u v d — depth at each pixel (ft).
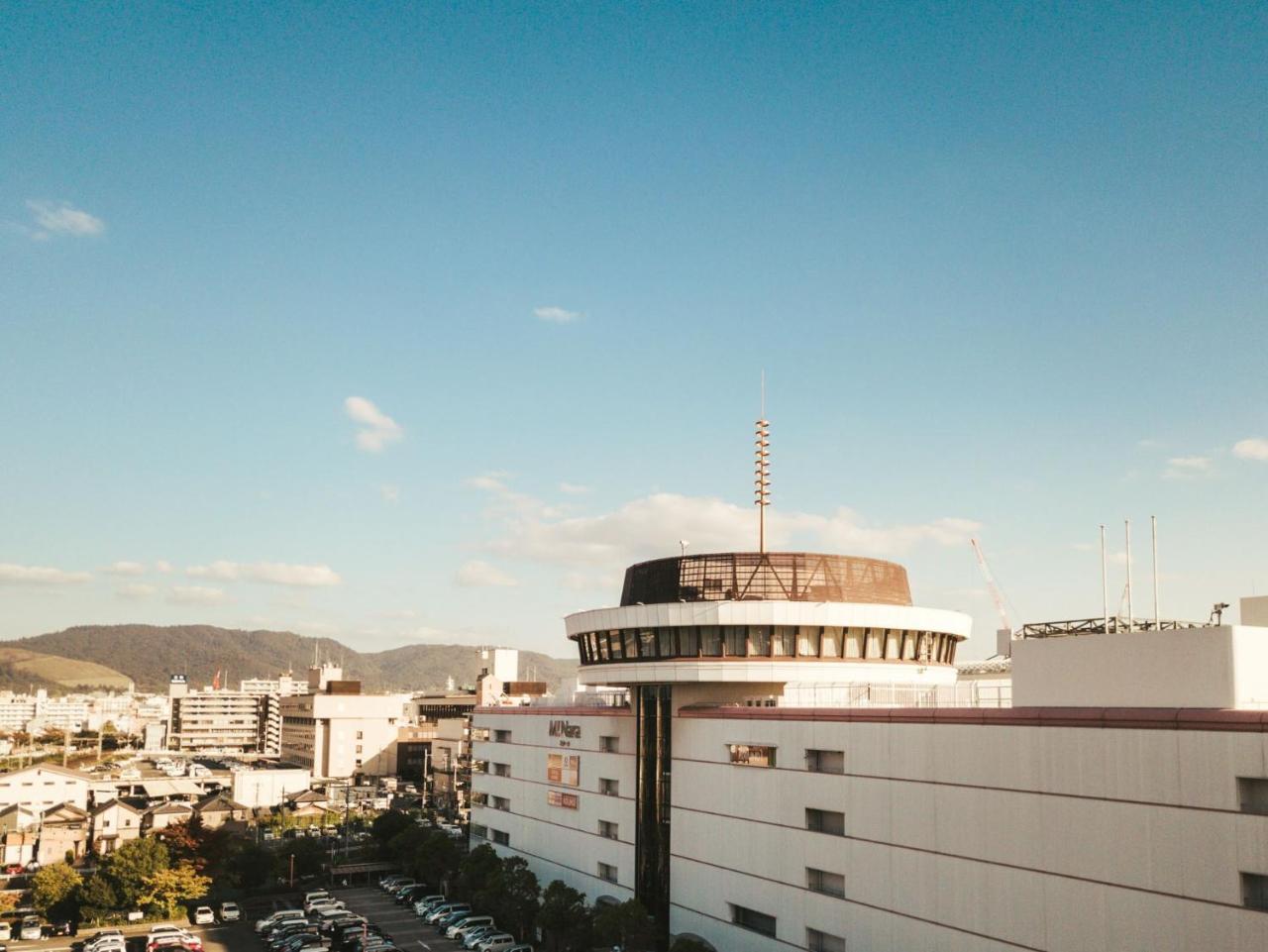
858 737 192.85
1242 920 128.77
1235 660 136.46
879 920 184.24
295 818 525.34
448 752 624.18
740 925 220.84
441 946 280.92
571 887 291.58
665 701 252.62
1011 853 159.84
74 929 314.96
